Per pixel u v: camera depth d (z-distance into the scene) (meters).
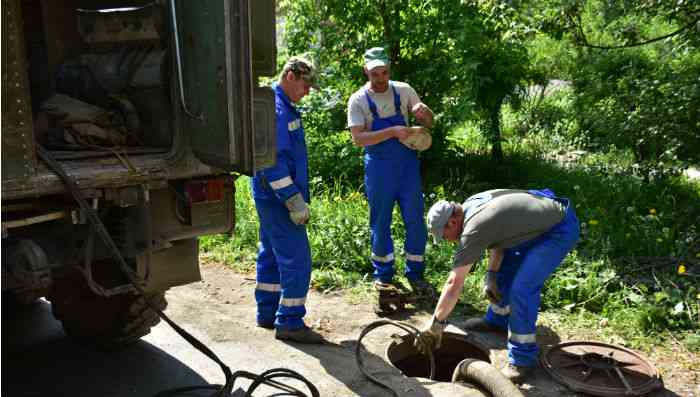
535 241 3.85
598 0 6.84
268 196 4.13
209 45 3.00
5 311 4.75
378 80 4.77
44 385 3.72
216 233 3.59
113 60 3.74
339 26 7.78
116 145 3.48
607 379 3.77
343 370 3.95
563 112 10.20
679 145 6.39
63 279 3.88
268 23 3.53
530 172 8.02
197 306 4.97
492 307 4.44
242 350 4.22
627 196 6.83
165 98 3.44
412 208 4.93
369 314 4.83
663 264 5.25
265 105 3.48
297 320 4.35
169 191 3.42
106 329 4.03
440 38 7.40
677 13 6.54
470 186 7.39
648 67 7.50
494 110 8.02
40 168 2.81
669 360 4.04
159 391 3.67
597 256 5.43
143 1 3.85
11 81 2.66
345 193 7.29
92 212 2.91
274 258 4.49
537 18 7.20
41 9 4.20
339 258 5.67
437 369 4.52
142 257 3.36
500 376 3.46
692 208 6.30
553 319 4.62
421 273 5.12
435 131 7.68
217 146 3.05
